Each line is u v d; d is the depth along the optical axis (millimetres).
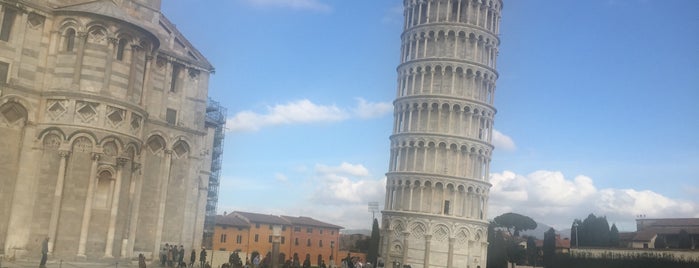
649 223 162875
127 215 53438
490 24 109312
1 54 48906
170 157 60531
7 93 48531
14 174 49094
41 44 51062
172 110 61594
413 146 103938
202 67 64750
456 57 104688
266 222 148000
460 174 102125
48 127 49625
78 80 50312
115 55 52156
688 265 100438
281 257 111812
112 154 51125
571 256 119812
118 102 51219
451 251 98062
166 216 60625
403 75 109125
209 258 66938
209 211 110438
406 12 112125
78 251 48750
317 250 157500
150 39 55406
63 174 49000
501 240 126375
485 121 106375
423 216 99438
